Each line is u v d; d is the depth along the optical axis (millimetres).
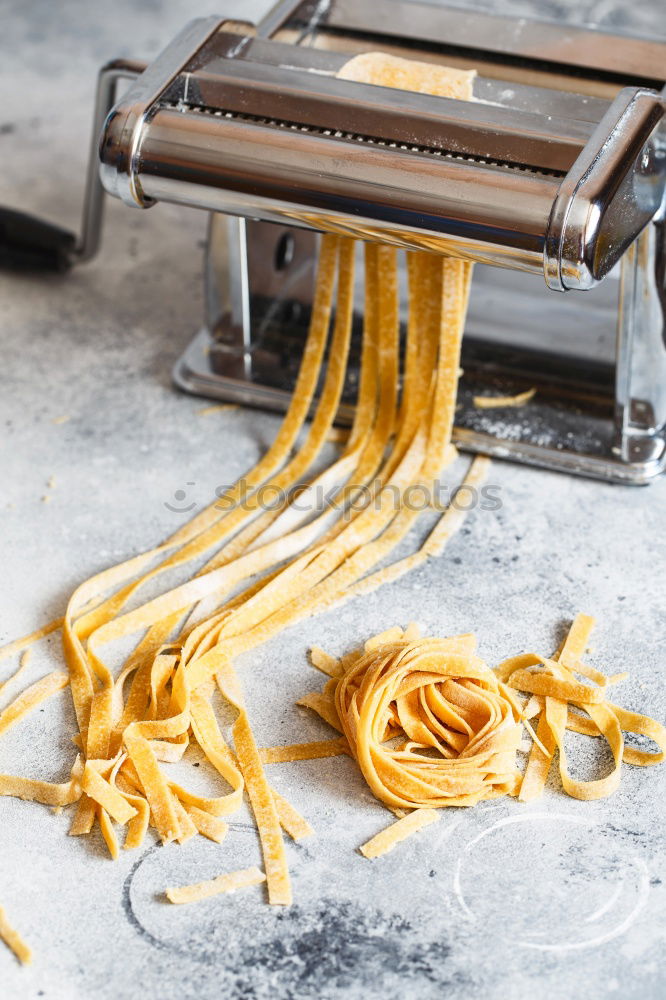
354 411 926
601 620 835
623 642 825
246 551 864
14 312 1012
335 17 900
